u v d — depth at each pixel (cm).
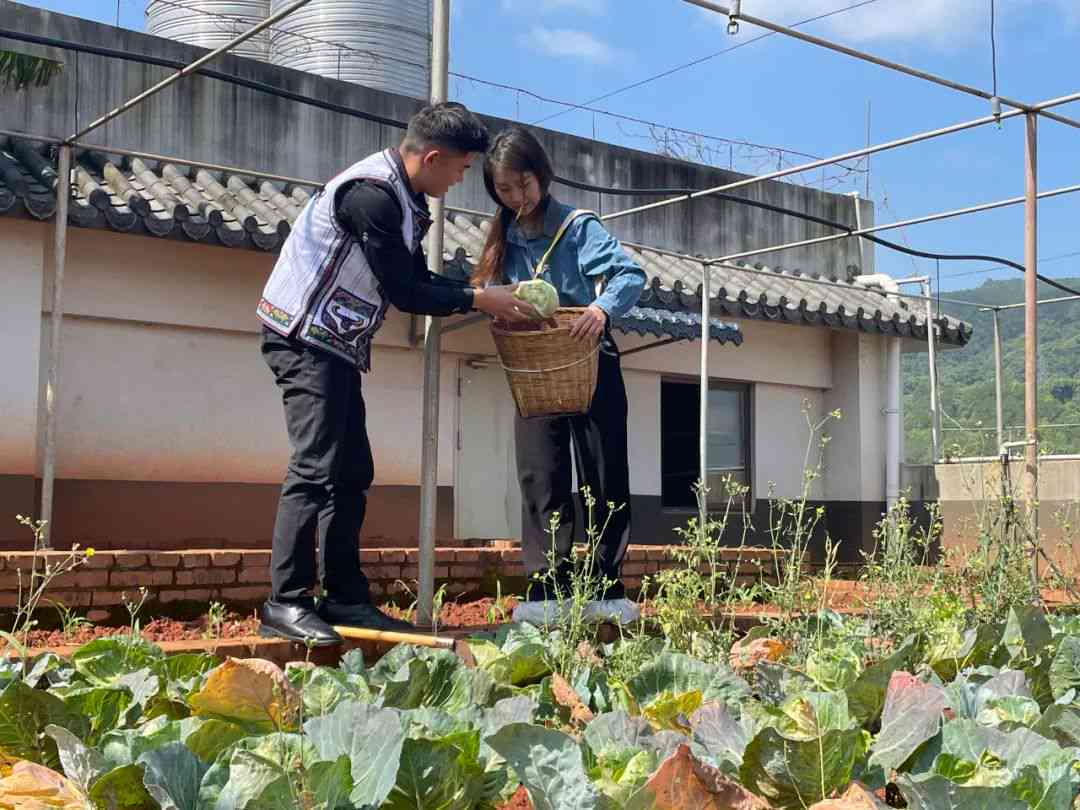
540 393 412
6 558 482
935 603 422
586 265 432
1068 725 258
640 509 1109
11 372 753
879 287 1273
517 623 389
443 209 430
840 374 1255
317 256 381
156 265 831
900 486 1227
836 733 212
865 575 476
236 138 984
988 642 371
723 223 1307
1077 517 739
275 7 1273
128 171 873
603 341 444
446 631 423
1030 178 552
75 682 306
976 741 237
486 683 284
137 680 282
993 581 439
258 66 1003
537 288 402
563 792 190
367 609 402
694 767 184
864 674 282
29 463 758
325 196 387
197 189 867
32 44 746
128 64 936
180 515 841
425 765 206
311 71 1248
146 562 510
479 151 396
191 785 193
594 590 396
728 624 447
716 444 1200
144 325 833
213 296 856
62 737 203
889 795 239
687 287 1023
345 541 402
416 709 255
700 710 250
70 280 798
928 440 1312
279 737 212
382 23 1256
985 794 183
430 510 423
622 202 1239
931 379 1193
